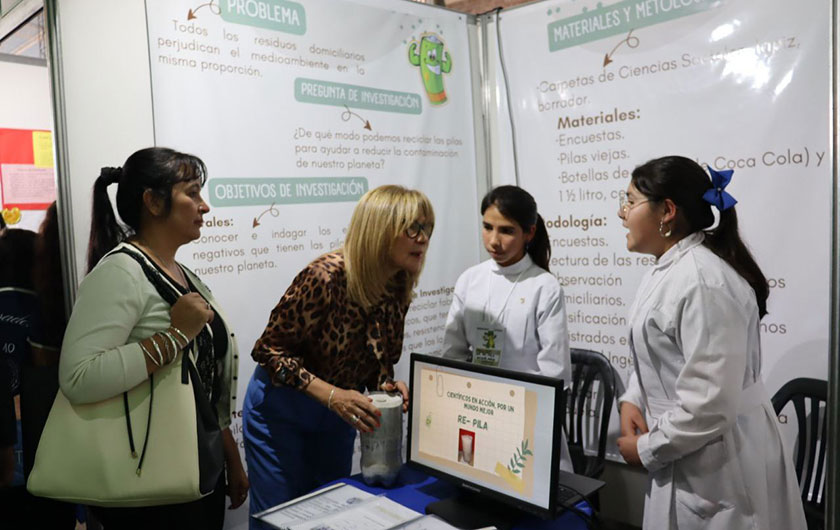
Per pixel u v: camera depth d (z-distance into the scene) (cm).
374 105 263
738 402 142
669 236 158
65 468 132
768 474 154
